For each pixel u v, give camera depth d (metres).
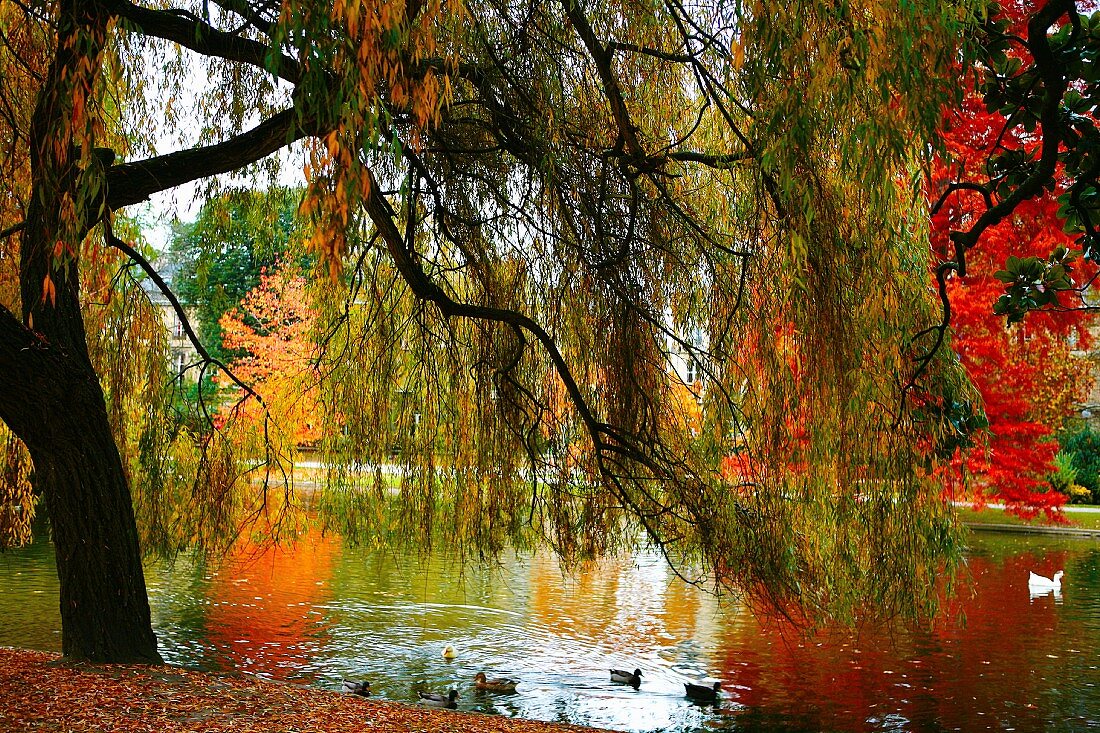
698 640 11.15
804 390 7.25
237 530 9.41
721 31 6.94
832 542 7.63
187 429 8.88
